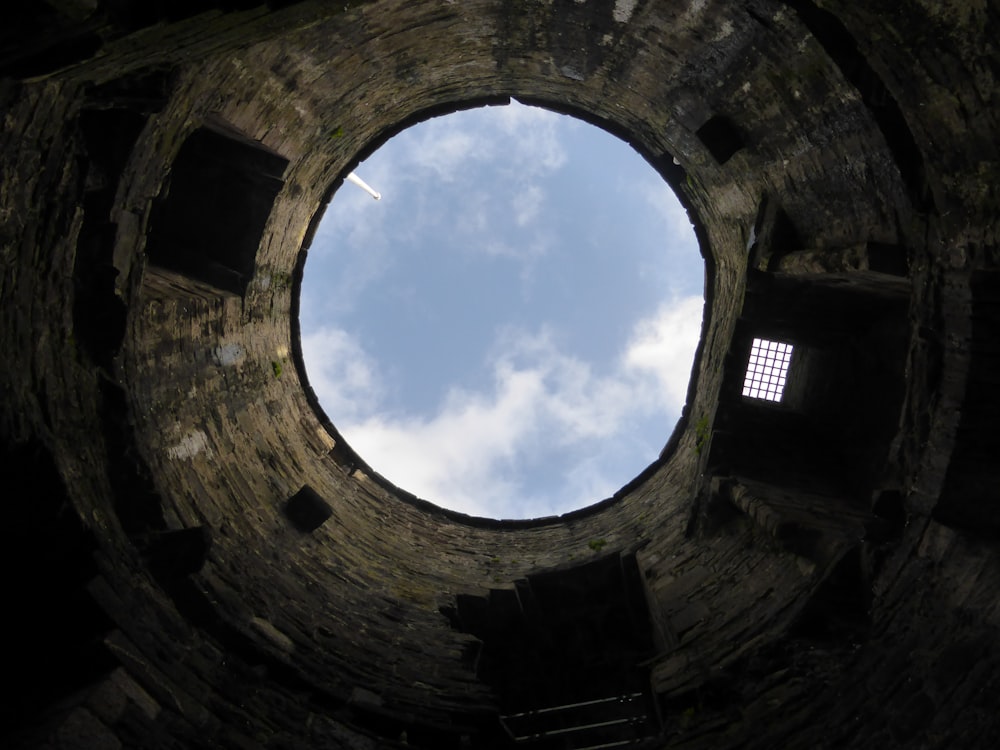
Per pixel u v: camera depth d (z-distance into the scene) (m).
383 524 12.84
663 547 11.33
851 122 6.99
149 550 6.84
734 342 10.78
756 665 7.29
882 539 7.26
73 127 5.70
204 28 4.52
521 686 9.99
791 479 10.62
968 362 6.38
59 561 5.60
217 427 9.70
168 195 8.28
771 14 6.65
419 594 10.73
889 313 9.95
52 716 4.70
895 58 5.75
